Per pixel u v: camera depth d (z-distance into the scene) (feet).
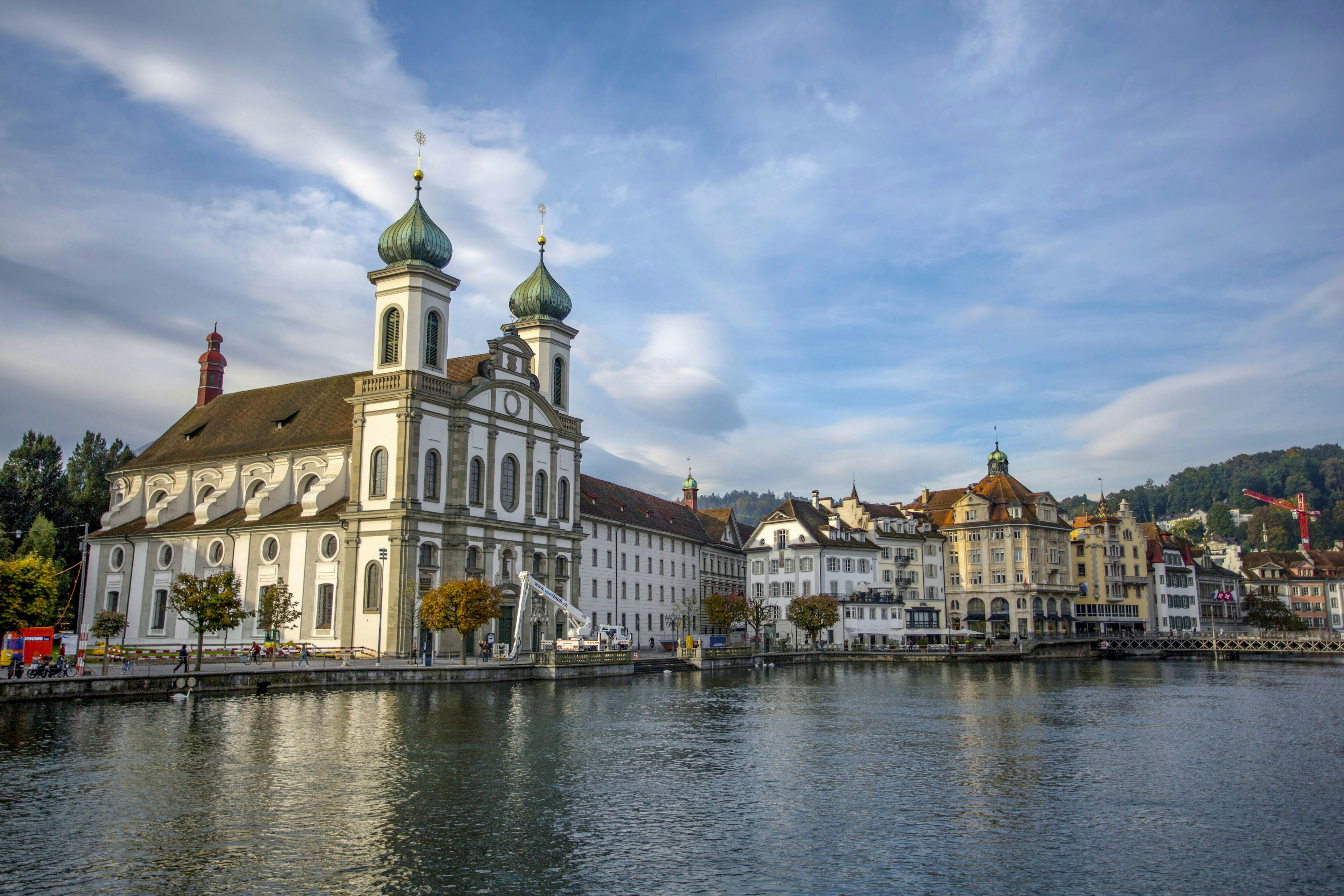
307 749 124.77
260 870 74.54
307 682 204.64
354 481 275.80
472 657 274.16
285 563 287.07
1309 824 93.04
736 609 396.16
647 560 413.18
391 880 72.90
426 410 274.57
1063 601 504.84
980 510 500.74
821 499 499.92
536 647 306.14
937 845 84.43
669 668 304.91
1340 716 182.80
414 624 262.67
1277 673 328.49
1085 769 121.29
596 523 374.84
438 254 286.05
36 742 127.03
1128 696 226.17
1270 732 158.51
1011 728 161.58
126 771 108.88
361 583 270.26
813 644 414.82
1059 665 378.12
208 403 372.79
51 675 185.37
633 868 76.69
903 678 286.25
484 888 71.61
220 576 217.56
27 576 234.38
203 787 101.30
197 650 271.28
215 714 156.46
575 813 93.86
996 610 490.49
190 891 69.87
